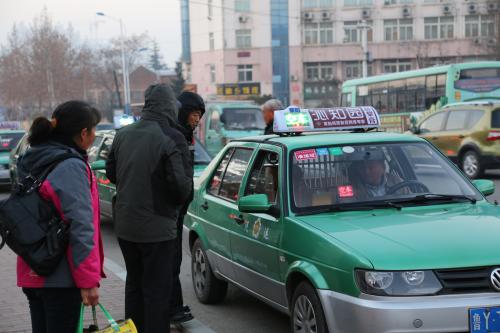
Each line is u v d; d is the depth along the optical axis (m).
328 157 5.43
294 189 5.18
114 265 8.63
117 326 3.79
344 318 4.16
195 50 74.12
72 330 3.79
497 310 3.98
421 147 5.76
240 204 5.26
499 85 23.20
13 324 6.01
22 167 3.79
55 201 3.66
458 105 18.73
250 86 61.31
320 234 4.54
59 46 67.38
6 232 3.65
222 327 5.97
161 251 4.87
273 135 6.11
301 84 68.75
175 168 4.75
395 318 3.93
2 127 24.53
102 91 86.69
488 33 65.69
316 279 4.39
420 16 66.88
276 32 68.44
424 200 5.26
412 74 25.38
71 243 3.63
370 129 6.41
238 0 68.75
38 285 3.71
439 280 4.02
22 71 67.12
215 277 6.54
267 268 5.24
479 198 5.43
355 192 5.24
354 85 29.55
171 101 4.97
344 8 68.06
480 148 17.75
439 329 3.94
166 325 4.92
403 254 4.11
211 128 24.27
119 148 4.94
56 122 3.83
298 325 4.72
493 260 4.07
